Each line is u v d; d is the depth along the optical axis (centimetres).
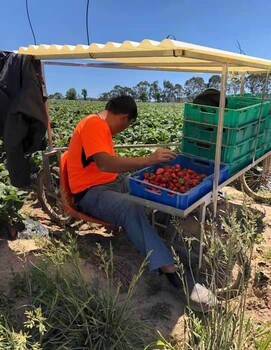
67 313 235
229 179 334
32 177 537
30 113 306
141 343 235
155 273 315
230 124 328
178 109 2552
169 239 329
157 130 1055
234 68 443
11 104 315
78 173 326
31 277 275
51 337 223
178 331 258
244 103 441
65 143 751
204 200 283
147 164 291
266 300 297
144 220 296
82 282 242
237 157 351
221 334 203
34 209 474
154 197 275
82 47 257
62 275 249
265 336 237
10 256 319
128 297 238
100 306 239
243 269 209
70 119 1420
